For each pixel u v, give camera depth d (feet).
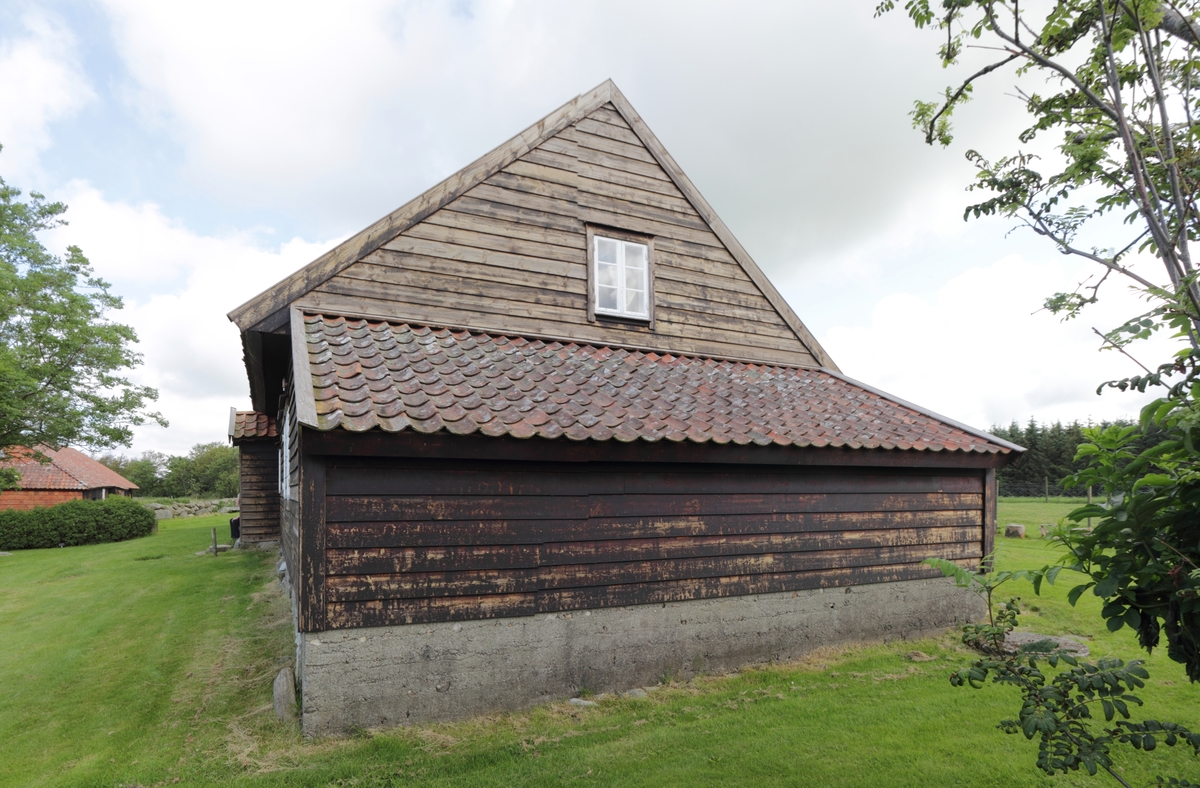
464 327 24.09
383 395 16.65
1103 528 6.96
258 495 52.75
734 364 29.12
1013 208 9.21
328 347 19.22
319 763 14.02
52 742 15.39
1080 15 7.95
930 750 14.73
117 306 76.07
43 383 69.41
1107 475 7.25
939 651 22.40
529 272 25.63
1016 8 8.21
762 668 20.52
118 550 55.67
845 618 22.47
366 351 19.57
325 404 15.60
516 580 17.33
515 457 16.78
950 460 23.58
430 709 16.14
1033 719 7.16
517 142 25.99
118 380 74.23
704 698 18.06
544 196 26.35
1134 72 8.18
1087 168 8.25
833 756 14.48
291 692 16.63
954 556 24.84
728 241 30.42
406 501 16.22
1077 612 27.68
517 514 17.51
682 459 18.89
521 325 25.20
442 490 16.65
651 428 18.63
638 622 18.98
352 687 15.39
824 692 18.53
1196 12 7.52
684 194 29.73
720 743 15.19
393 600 15.92
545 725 16.20
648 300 27.99
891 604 23.39
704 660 19.86
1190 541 6.73
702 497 20.20
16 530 61.16
